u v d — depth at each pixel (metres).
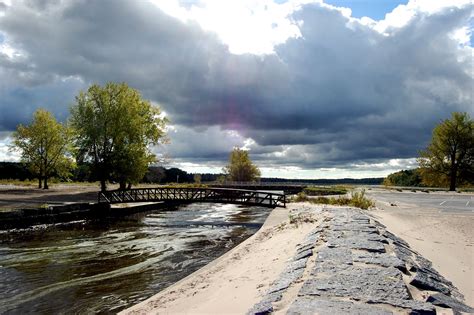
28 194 36.25
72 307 8.16
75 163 46.19
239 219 27.06
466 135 49.16
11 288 9.64
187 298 6.48
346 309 3.59
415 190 52.25
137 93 41.56
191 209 37.19
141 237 18.38
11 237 18.22
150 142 42.66
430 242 10.21
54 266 12.07
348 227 9.70
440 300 4.21
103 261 12.81
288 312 3.52
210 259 13.06
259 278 6.62
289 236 11.98
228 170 80.56
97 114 37.56
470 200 31.05
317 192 45.97
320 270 5.13
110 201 30.05
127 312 6.35
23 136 44.16
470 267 7.28
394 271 5.04
